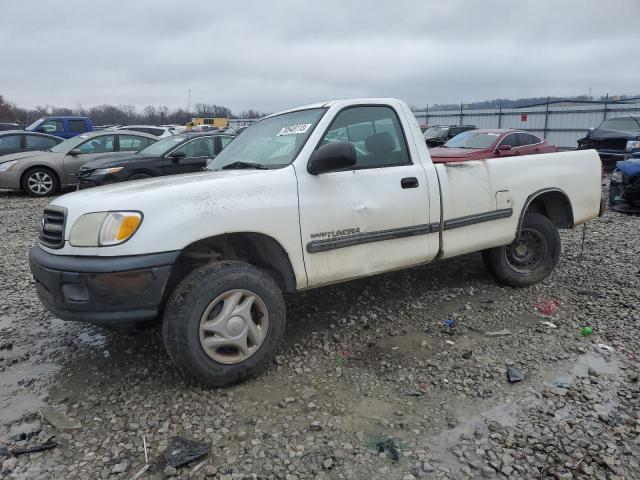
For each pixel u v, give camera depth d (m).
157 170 11.00
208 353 3.29
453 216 4.49
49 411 3.16
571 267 6.07
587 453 2.73
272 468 2.64
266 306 3.48
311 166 3.74
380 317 4.59
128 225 3.11
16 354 4.02
